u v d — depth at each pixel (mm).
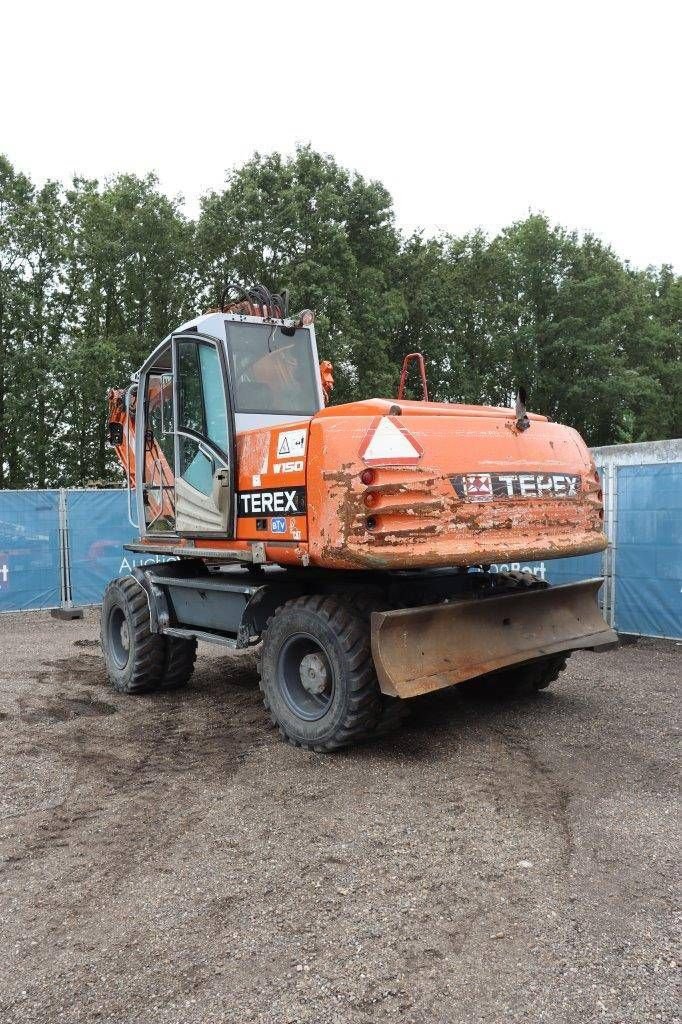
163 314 26156
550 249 34500
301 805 4121
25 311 26266
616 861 3430
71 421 27312
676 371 36531
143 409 6781
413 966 2730
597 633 5660
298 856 3564
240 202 25125
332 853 3578
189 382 5941
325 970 2723
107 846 3738
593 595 5871
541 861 3451
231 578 5895
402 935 2916
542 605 5434
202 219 25688
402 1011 2512
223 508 5422
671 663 7230
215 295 26484
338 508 4449
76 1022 2516
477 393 33406
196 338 5766
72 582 11898
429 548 4516
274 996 2598
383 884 3293
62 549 11828
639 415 38469
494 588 5668
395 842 3670
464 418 4859
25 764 4871
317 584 5500
